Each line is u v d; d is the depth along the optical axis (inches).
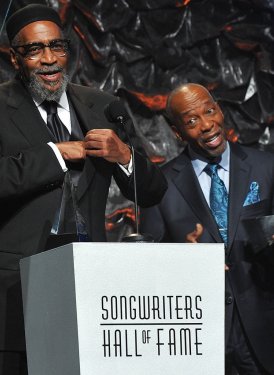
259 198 491.5
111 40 609.0
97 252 275.6
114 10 607.2
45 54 370.9
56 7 587.8
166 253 283.4
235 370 479.8
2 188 346.9
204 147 498.6
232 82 627.8
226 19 625.6
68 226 352.8
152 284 281.1
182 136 509.7
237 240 482.9
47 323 290.5
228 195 493.0
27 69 373.7
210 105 502.6
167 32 619.8
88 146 357.7
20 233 351.9
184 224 491.5
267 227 459.8
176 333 282.4
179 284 284.2
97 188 366.9
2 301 344.2
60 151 356.8
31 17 375.6
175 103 506.0
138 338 278.1
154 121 616.1
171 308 282.7
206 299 286.7
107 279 275.9
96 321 273.6
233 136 624.4
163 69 620.7
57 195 357.1
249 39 627.8
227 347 472.4
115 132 386.0
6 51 580.1
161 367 279.6
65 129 378.0
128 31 612.1
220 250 289.3
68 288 276.4
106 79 605.9
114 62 609.6
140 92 610.9
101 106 390.3
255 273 482.0
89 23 605.3
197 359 283.7
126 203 602.2
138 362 277.1
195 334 284.4
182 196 497.4
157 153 610.9
